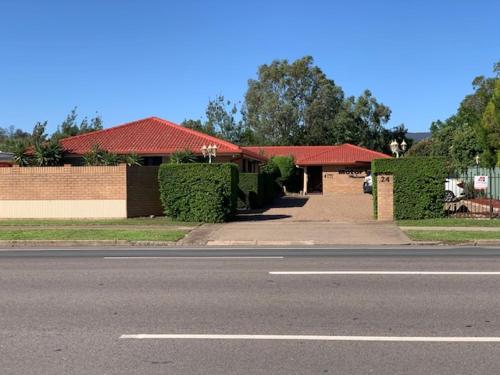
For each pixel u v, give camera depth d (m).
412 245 15.58
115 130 34.31
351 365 5.33
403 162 21.42
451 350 5.75
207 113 75.31
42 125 30.64
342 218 23.33
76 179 23.30
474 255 12.90
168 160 31.08
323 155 48.50
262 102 71.06
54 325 6.81
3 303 8.01
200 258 12.64
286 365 5.34
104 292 8.70
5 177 23.53
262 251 14.18
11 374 5.16
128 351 5.79
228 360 5.50
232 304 7.81
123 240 16.38
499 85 35.50
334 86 71.62
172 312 7.39
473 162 45.75
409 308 7.50
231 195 21.92
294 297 8.23
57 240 16.47
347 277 9.83
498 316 7.06
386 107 71.06
